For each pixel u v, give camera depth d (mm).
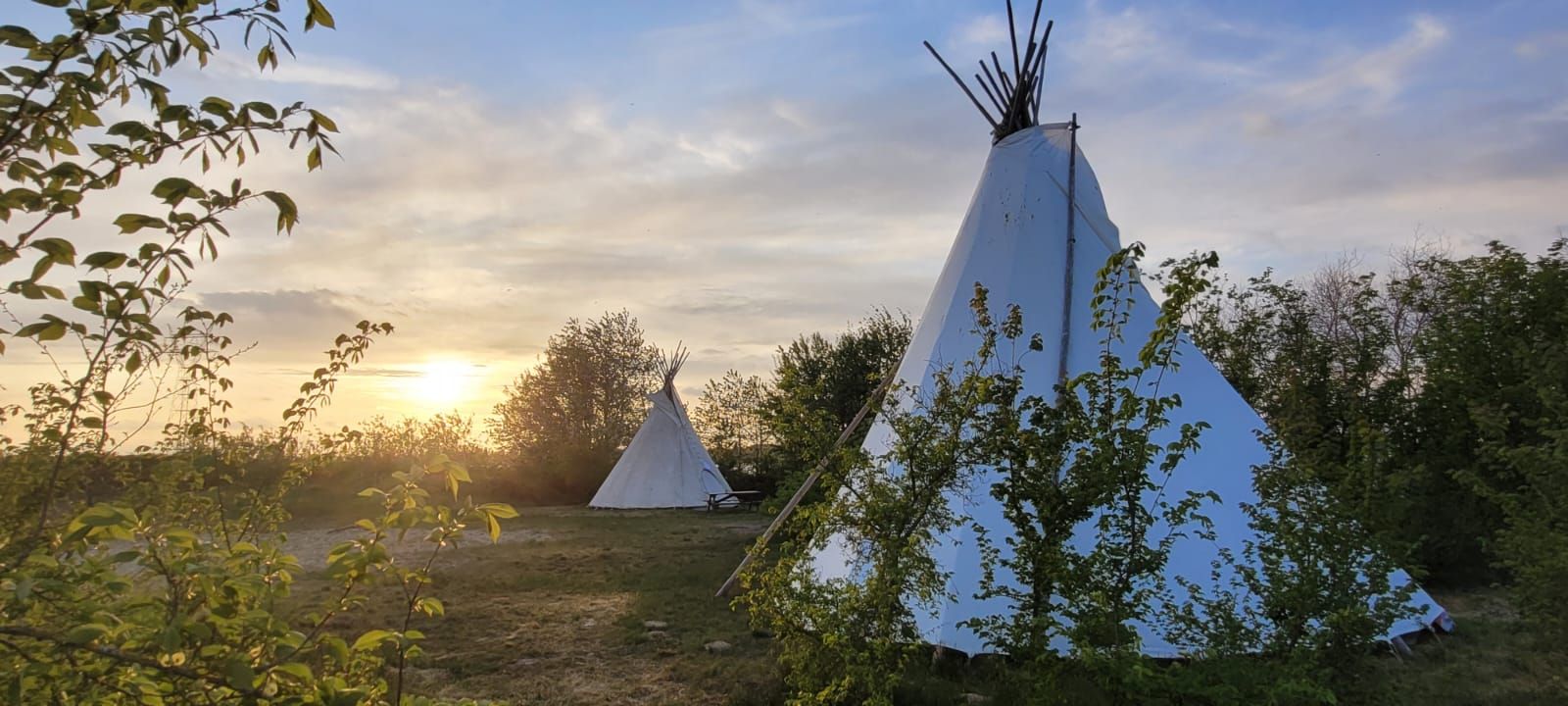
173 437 2857
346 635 6953
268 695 1646
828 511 4402
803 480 4875
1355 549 3682
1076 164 8453
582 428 33000
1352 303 16016
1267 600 3670
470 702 2262
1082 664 3273
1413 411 12164
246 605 1916
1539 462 4586
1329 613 3551
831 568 6598
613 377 33656
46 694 1629
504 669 6320
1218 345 16328
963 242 8547
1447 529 9984
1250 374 16125
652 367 34281
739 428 29641
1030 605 3609
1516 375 10656
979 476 5645
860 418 6883
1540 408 9695
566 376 32875
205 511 2949
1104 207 8305
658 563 11703
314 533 13945
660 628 7559
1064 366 6906
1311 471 3932
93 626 1521
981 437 3936
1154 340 3334
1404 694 5340
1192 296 3277
